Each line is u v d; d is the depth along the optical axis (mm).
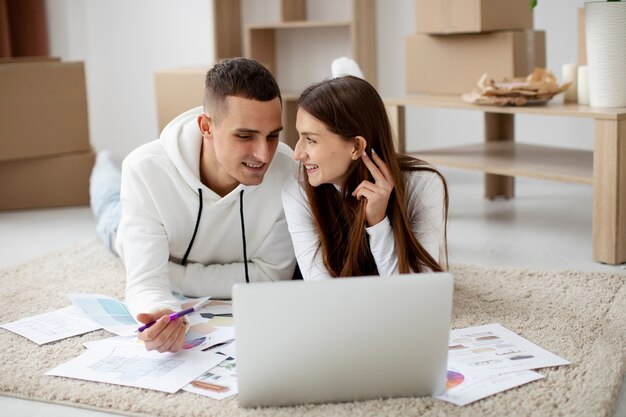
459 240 2633
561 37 3494
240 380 1345
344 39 3965
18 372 1556
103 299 1891
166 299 1709
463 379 1450
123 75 4418
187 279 1929
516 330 1716
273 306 1289
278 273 1989
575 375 1477
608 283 2049
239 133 1640
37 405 1452
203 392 1428
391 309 1300
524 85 2629
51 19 4359
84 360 1587
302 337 1311
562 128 3580
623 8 2363
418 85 3307
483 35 3062
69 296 1892
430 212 1730
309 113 1624
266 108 1636
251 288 1282
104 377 1507
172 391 1434
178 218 1870
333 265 1767
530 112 2502
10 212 3303
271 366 1332
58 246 2719
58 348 1672
